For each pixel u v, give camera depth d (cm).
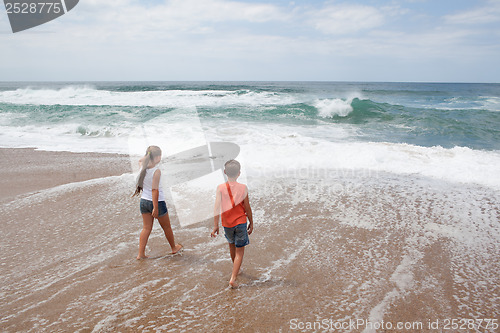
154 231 440
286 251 380
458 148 922
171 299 289
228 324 256
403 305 283
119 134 1190
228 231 313
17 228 445
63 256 369
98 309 274
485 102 2711
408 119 1531
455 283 318
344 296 295
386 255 371
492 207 518
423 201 544
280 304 284
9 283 313
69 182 658
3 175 711
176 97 2438
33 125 1352
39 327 251
